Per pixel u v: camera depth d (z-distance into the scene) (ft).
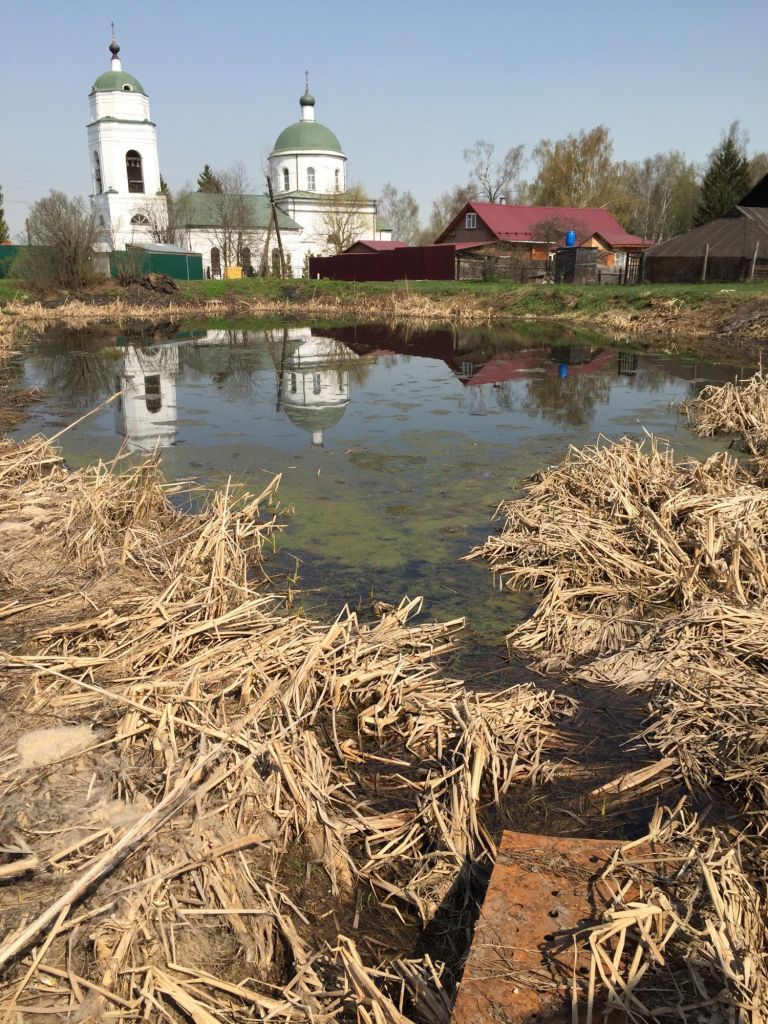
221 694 10.32
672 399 36.76
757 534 16.16
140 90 150.71
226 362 52.01
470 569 16.90
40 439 24.14
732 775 9.83
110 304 92.99
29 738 9.05
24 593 13.30
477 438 28.84
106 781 8.55
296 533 18.90
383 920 8.04
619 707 11.90
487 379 43.78
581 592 15.06
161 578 14.46
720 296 68.54
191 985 6.73
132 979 6.61
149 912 7.13
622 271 98.78
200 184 230.68
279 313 96.63
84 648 11.50
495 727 10.97
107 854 7.15
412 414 33.76
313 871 8.50
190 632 11.81
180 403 36.63
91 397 37.99
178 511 18.89
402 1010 7.00
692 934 6.89
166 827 7.98
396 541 18.43
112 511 17.28
